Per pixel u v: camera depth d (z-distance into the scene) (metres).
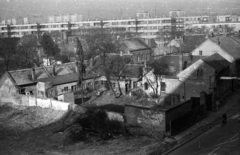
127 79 66.44
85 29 166.12
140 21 173.25
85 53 91.38
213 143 37.56
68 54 112.06
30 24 197.12
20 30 199.75
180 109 45.22
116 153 35.91
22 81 64.44
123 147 37.91
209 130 42.28
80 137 42.69
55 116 53.91
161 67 61.41
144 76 62.12
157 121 42.72
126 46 102.00
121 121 46.53
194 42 91.44
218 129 42.44
